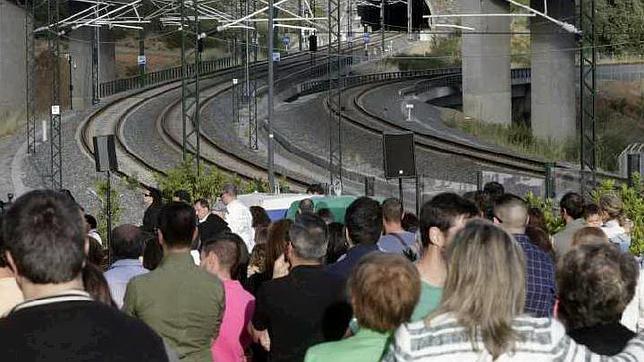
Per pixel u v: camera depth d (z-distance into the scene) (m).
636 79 113.94
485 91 93.81
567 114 85.81
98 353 6.14
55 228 6.47
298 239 11.01
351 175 65.56
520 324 7.34
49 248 6.43
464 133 85.38
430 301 9.75
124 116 90.31
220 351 12.27
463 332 7.21
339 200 29.23
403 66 137.88
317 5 155.12
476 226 7.57
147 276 11.02
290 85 110.81
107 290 9.00
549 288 11.20
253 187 52.72
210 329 11.11
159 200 24.42
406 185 54.72
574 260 8.20
